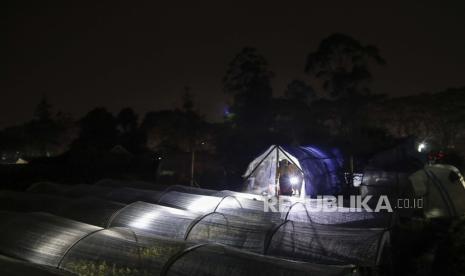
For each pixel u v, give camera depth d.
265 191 16.58
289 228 8.23
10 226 7.34
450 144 33.38
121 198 12.60
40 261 6.40
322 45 38.16
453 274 7.88
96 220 9.37
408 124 35.03
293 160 15.92
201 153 25.12
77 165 26.89
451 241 9.59
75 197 13.31
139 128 54.25
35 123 58.03
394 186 13.89
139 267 5.85
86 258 6.20
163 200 11.95
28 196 11.70
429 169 12.12
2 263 5.57
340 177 17.81
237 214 10.38
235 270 5.46
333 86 38.38
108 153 30.41
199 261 5.69
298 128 37.84
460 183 11.83
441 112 33.47
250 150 30.02
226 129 37.16
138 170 29.20
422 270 8.06
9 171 23.70
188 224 8.57
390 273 7.72
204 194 13.73
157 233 8.60
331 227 8.30
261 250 7.84
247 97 39.25
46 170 24.98
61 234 6.82
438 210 11.66
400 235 9.73
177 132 44.72
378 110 36.53
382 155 17.22
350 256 7.35
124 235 6.84
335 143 27.73
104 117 50.50
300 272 5.27
